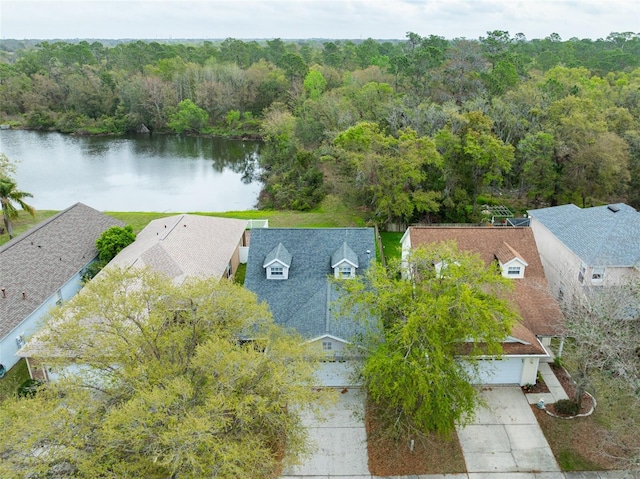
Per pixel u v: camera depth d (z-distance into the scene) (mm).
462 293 18297
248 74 102125
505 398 24156
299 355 18641
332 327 24578
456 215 46625
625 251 28672
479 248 30688
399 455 21031
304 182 57344
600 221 31438
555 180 47250
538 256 30016
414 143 42656
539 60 105875
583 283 28938
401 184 43500
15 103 106812
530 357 23891
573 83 70000
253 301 20375
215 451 14773
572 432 22000
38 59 123125
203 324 19500
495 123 51875
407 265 22406
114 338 18172
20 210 51656
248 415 16281
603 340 19547
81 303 18375
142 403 15352
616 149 43156
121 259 33000
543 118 51156
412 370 18188
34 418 15023
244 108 102000
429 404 18500
